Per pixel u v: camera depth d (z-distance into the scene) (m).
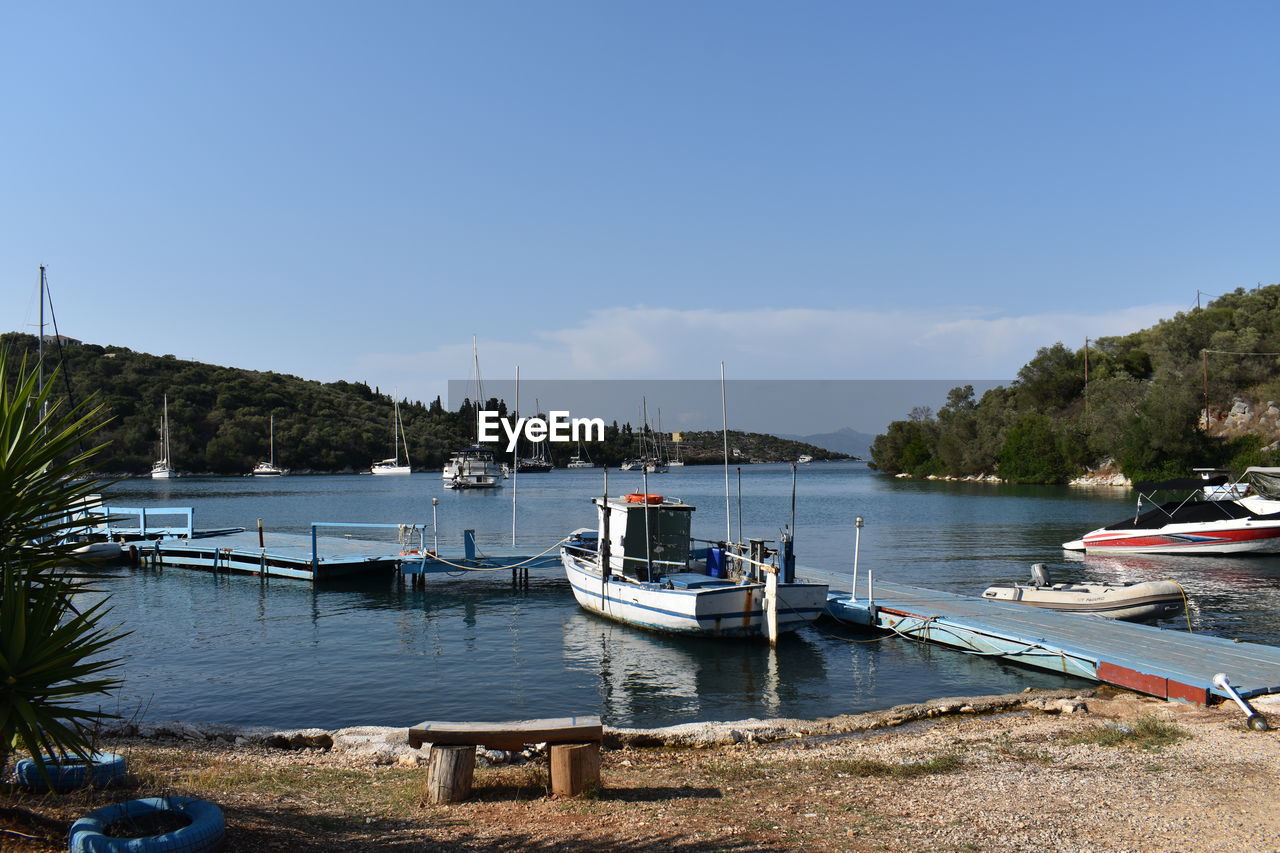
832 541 48.59
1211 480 46.75
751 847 7.37
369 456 173.50
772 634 21.16
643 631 23.36
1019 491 100.69
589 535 32.03
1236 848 7.30
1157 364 111.69
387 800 9.05
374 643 22.48
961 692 16.98
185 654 21.19
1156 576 33.84
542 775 9.85
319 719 15.66
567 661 20.19
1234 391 99.00
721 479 171.38
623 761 11.52
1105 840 7.57
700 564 26.84
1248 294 129.75
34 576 6.54
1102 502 80.44
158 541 37.56
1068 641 18.28
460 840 7.54
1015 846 7.45
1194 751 10.80
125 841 6.12
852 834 7.77
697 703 16.55
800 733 13.36
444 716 15.79
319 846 7.27
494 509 82.94
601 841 7.50
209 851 6.53
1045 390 130.88
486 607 28.23
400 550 37.16
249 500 96.88
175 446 147.88
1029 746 11.59
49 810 7.43
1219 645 17.88
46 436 6.96
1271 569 35.91
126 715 15.68
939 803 8.84
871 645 21.47
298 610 27.77
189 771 10.59
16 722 5.81
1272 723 12.20
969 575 34.50
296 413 173.25
